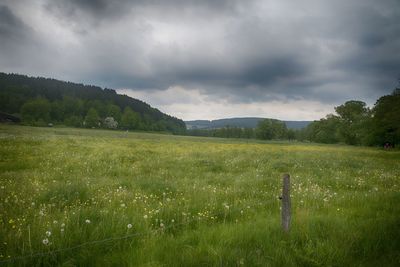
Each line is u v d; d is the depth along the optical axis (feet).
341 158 94.48
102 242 17.85
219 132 604.08
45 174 41.39
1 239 17.19
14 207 23.88
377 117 234.38
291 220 22.77
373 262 17.13
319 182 43.34
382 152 157.07
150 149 106.42
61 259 16.19
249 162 67.72
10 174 39.88
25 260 15.34
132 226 20.21
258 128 500.74
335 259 17.40
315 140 383.04
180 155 83.15
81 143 112.98
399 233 20.81
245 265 15.83
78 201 27.48
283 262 16.61
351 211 26.78
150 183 36.14
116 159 63.57
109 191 30.96
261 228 21.06
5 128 246.47
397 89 220.64
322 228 21.50
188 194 31.68
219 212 25.49
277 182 40.93
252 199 30.86
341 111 322.55
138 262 15.93
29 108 508.12
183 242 18.60
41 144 93.04
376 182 45.50
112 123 569.23
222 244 18.22
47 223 19.81
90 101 643.45
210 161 66.44
